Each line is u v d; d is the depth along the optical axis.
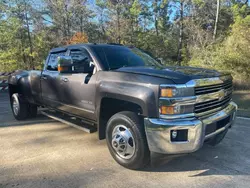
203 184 2.98
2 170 3.39
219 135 3.66
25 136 4.86
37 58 28.09
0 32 26.53
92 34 32.72
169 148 2.87
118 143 3.38
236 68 12.86
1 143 4.48
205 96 3.07
